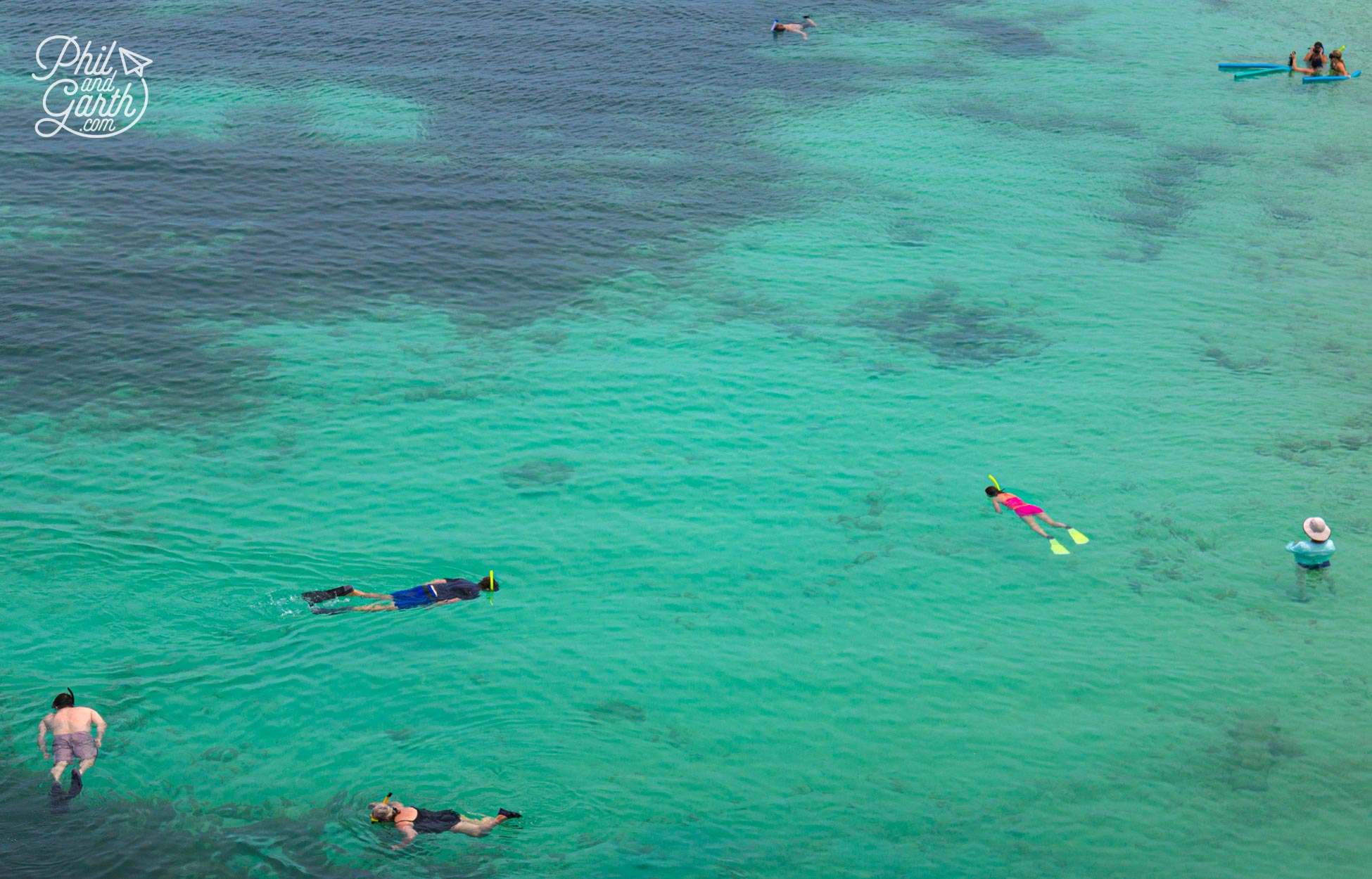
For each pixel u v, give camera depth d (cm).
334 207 3406
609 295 3014
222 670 1670
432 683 1680
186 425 2348
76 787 1433
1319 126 4288
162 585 1850
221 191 3459
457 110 4200
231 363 2595
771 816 1462
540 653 1764
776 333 2853
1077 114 4388
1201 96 4581
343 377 2569
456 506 2147
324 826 1398
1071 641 1831
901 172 3862
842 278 3147
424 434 2377
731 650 1791
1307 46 5159
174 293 2877
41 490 2092
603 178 3725
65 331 2661
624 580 1959
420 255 3164
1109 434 2441
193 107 4081
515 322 2859
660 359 2719
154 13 5069
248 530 2025
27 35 4706
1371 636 1836
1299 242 3400
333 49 4750
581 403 2520
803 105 4422
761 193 3681
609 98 4400
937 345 2814
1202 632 1852
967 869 1384
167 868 1315
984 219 3531
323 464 2248
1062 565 2020
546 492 2208
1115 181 3816
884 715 1661
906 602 1925
